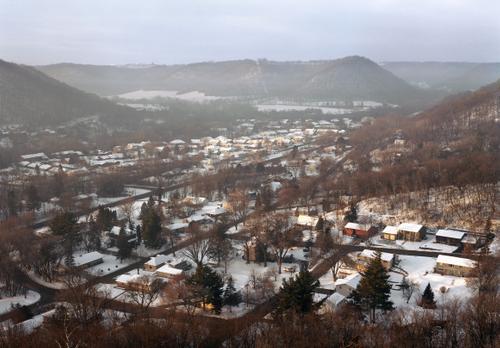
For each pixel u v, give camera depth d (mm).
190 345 139500
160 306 170375
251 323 155250
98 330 138625
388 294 170625
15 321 163000
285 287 161000
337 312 152750
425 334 133000
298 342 128875
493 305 142250
